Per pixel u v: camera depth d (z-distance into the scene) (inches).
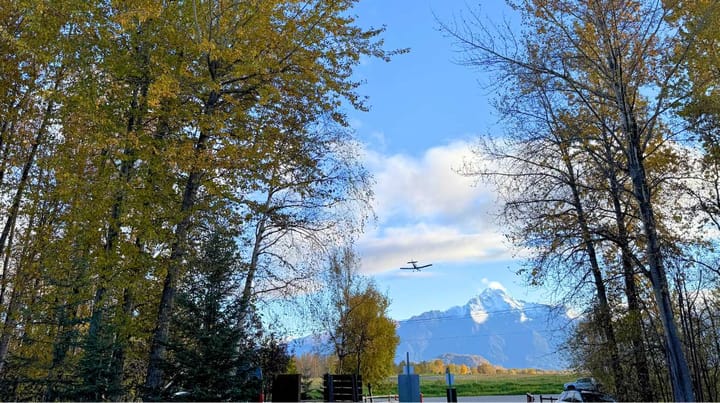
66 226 561.9
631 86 554.6
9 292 689.0
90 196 502.6
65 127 545.6
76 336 555.2
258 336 491.5
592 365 645.3
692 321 544.4
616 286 629.6
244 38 569.0
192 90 540.7
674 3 517.0
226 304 434.9
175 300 452.8
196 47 519.2
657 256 508.1
